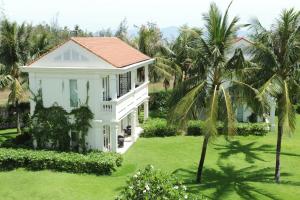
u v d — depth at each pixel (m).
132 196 14.92
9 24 35.22
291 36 22.73
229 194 22.42
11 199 21.91
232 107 21.92
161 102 47.84
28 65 29.42
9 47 35.12
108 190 23.06
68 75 28.77
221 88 22.25
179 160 29.16
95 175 25.62
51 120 29.36
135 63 32.31
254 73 23.45
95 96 28.64
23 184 23.94
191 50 22.94
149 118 39.09
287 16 22.86
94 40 32.59
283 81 22.28
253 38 23.86
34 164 26.55
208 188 23.34
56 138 29.52
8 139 32.75
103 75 28.75
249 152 31.17
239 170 27.02
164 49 46.16
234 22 22.41
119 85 35.59
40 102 29.59
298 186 23.84
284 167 27.73
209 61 22.73
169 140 34.59
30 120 30.00
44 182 24.09
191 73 23.97
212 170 26.95
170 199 14.66
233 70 22.58
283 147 32.62
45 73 29.14
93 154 27.41
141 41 46.31
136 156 29.86
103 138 29.59
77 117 28.84
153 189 14.76
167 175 15.59
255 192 22.75
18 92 35.50
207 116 21.23
